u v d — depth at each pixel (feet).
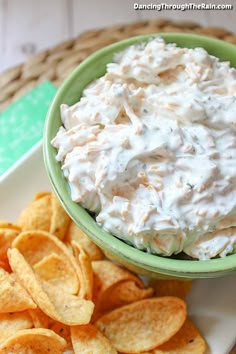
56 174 1.30
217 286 1.42
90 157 1.26
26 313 1.36
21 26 1.97
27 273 1.34
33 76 1.70
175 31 1.75
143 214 1.22
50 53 1.73
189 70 1.35
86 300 1.34
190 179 1.24
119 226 1.24
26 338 1.30
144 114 1.32
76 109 1.34
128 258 1.24
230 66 1.44
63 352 1.35
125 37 1.74
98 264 1.41
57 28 1.97
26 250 1.41
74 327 1.34
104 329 1.35
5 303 1.33
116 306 1.40
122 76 1.36
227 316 1.39
